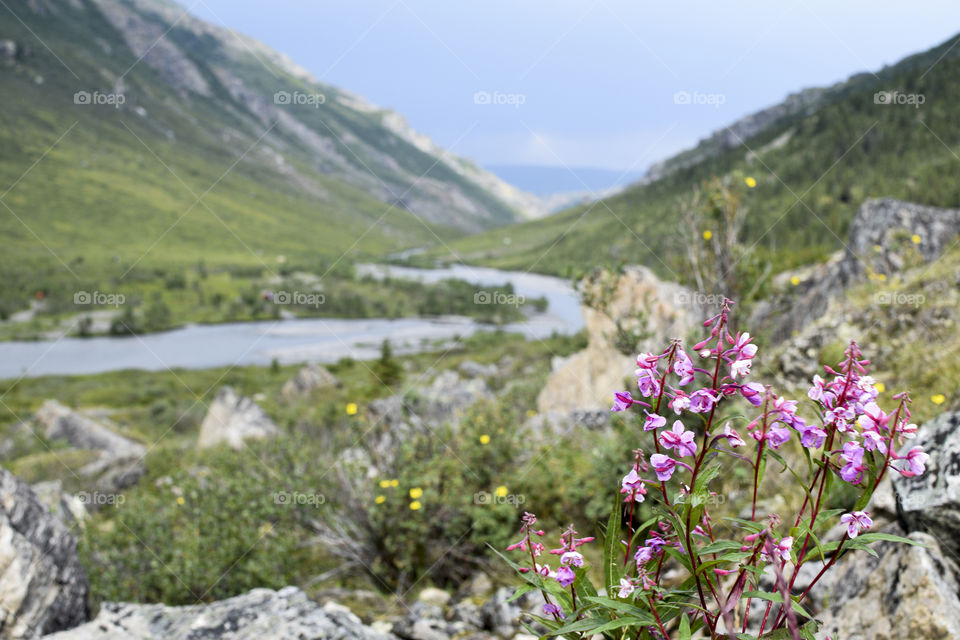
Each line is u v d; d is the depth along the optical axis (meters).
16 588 4.04
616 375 9.92
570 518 5.84
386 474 5.97
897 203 11.09
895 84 100.69
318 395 22.16
